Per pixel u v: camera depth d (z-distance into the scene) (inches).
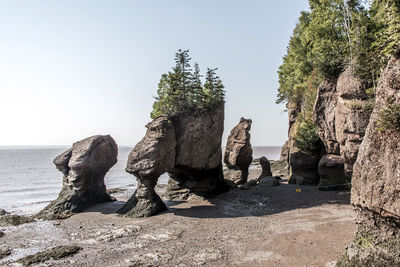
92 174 1085.8
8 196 1457.9
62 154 1077.8
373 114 400.2
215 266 497.7
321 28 1326.3
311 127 1318.9
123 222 829.2
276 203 994.1
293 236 630.5
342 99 772.6
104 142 1127.6
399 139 347.9
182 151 1072.8
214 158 1164.5
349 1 1152.2
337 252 516.4
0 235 724.7
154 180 946.1
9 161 4889.3
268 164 1745.8
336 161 1055.0
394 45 379.9
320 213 804.6
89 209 1013.2
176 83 1125.7
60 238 695.7
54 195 1491.1
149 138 952.3
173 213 911.7
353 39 821.9
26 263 539.5
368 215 400.8
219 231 706.2
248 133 1637.6
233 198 1123.9
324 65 917.2
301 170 1378.0
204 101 1165.1
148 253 571.2
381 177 371.6
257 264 498.3
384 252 369.7
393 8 482.3
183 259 533.3
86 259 551.8
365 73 689.0
